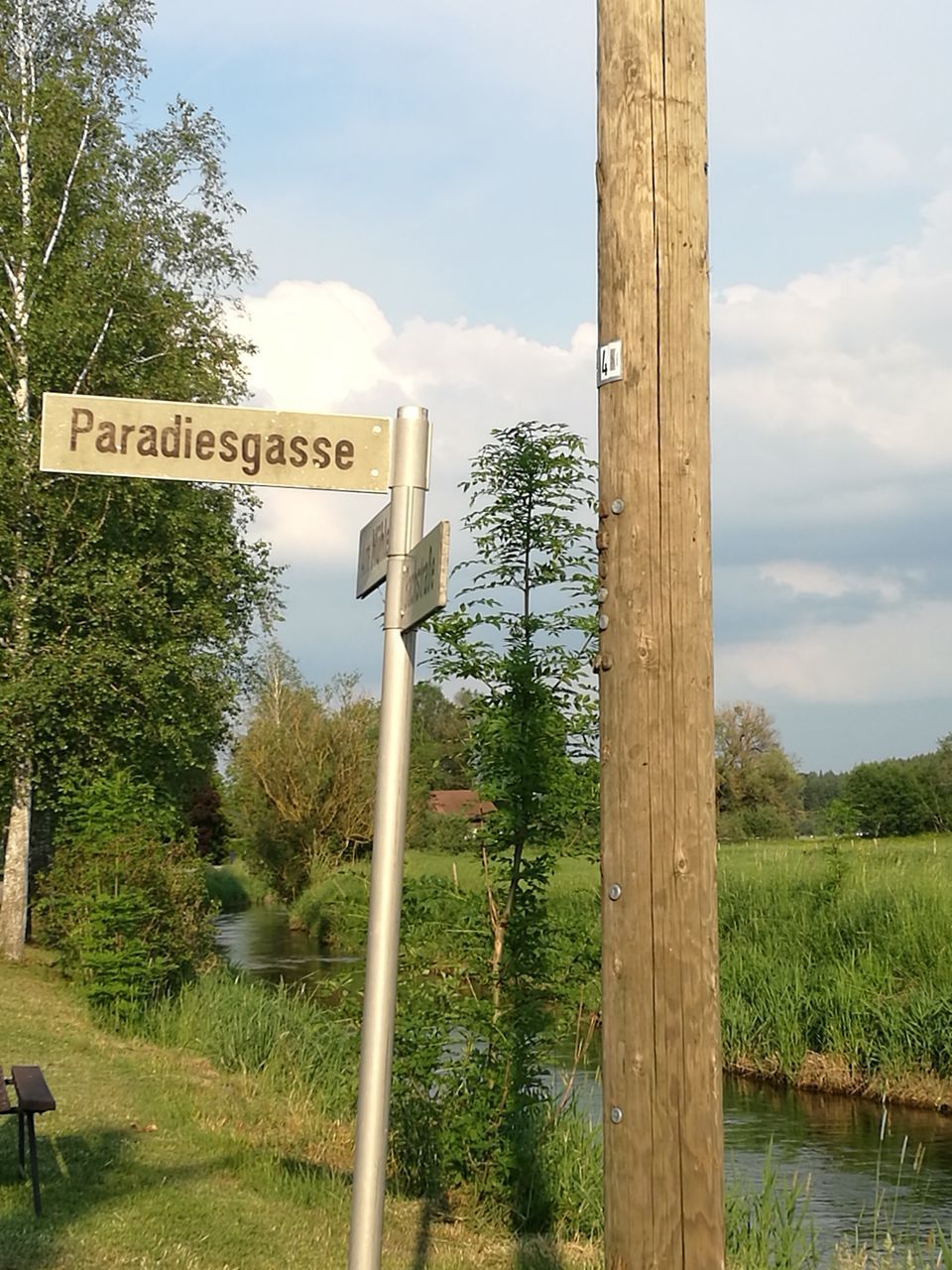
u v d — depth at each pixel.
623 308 3.43
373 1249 3.26
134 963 13.98
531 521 8.59
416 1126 8.64
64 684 18.81
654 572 3.31
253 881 47.56
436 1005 8.55
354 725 40.91
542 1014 8.47
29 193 20.72
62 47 21.73
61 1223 6.03
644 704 3.28
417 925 8.76
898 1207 10.02
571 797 8.48
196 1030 13.30
